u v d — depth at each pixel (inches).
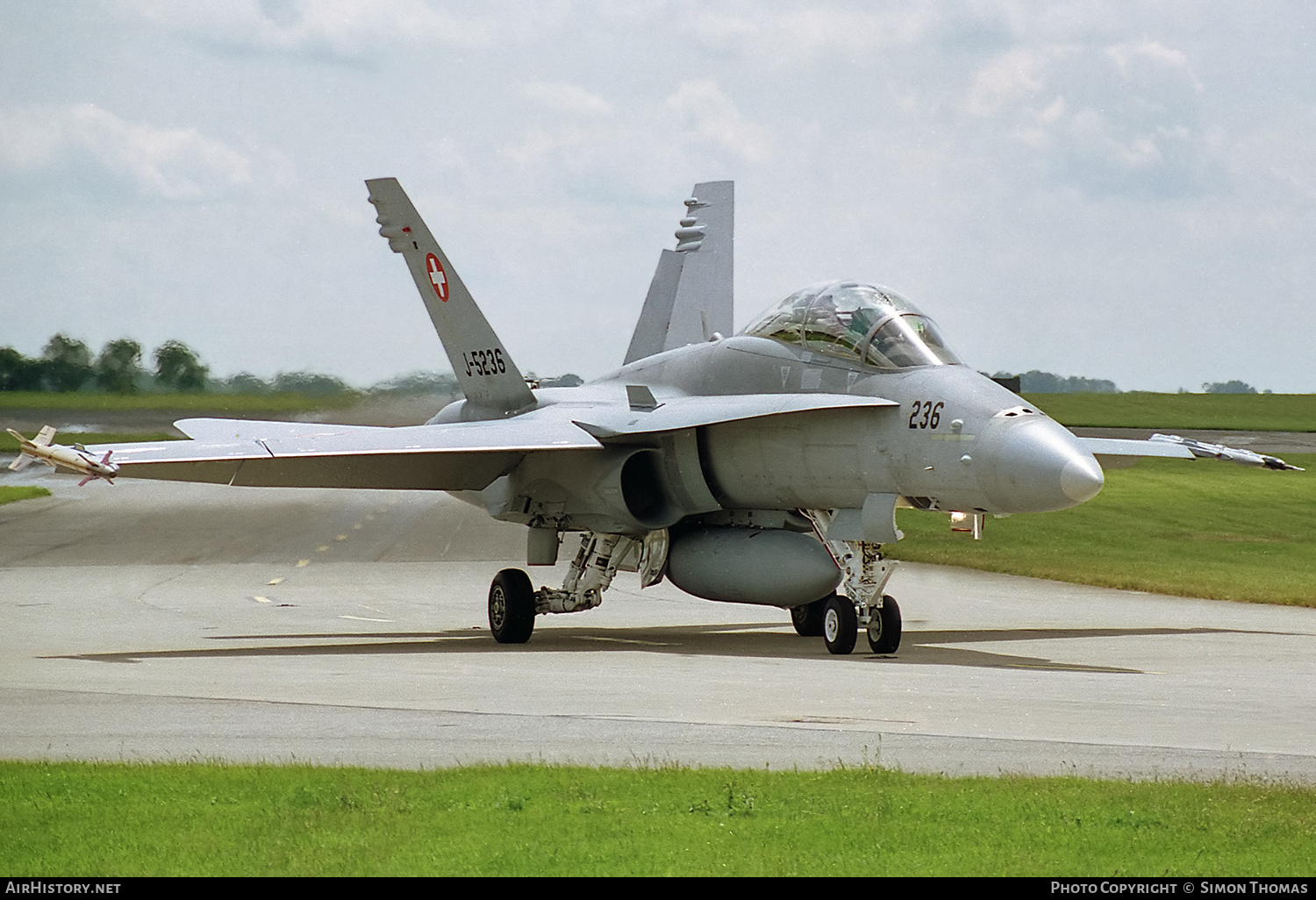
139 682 1957.4
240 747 1451.8
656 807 1159.0
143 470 2404.0
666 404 2659.9
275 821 1116.5
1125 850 1047.0
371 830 1091.3
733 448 2541.8
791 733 1534.2
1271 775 1320.1
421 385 6412.4
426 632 2785.4
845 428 2373.3
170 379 7027.6
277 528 5383.9
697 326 4183.1
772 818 1125.7
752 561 2534.5
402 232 3243.1
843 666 2176.4
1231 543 4827.8
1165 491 6924.2
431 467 2751.0
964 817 1130.0
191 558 4414.4
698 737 1512.1
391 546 4862.2
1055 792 1213.1
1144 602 3336.6
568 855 1027.9
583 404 2869.1
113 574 3954.2
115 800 1184.8
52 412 6939.0
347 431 2952.8
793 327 2559.1
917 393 2287.2
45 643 2512.3
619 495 2568.9
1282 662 2241.6
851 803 1173.7
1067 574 3873.0
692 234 4212.6
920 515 5920.3
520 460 2787.9
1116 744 1488.7
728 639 2687.0
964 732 1556.3
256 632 2736.2
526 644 2581.2
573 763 1363.2
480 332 3149.6
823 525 2498.8
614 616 3191.4
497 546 4906.5
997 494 2169.0
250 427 3034.0
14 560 4306.1
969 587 3678.6
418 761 1384.1
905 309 2439.7
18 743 1472.7
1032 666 2181.3
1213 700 1813.5
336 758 1396.4
